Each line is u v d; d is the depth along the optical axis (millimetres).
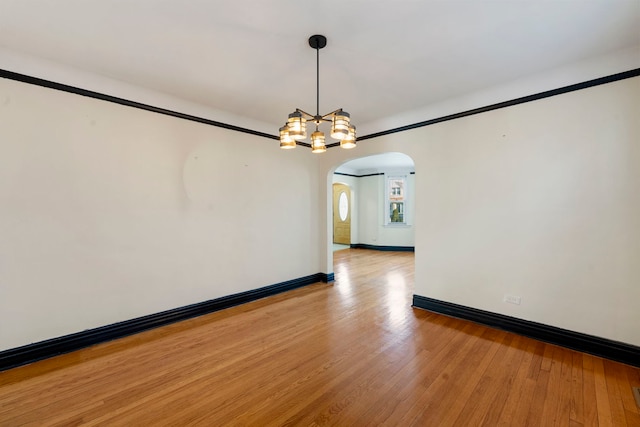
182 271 3412
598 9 1864
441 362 2432
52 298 2582
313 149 2439
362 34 2129
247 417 1807
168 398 1988
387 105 3566
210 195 3656
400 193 8703
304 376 2240
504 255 3061
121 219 2963
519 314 2969
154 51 2361
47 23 1997
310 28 2055
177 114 3352
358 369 2332
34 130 2492
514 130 2963
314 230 5035
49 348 2553
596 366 2354
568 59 2502
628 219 2389
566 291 2689
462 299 3389
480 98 3166
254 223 4133
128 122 3000
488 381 2158
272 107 3627
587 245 2578
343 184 9094
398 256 7828
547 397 1974
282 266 4516
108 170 2879
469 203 3307
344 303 3996
